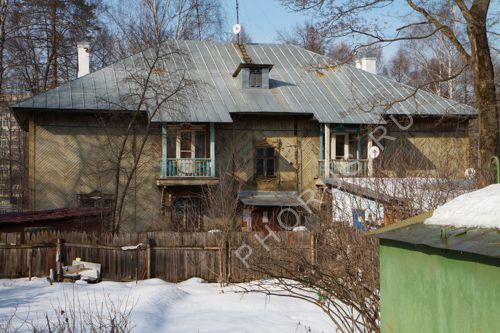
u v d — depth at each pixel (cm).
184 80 2331
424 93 2717
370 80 2822
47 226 1884
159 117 2300
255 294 1402
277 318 1141
